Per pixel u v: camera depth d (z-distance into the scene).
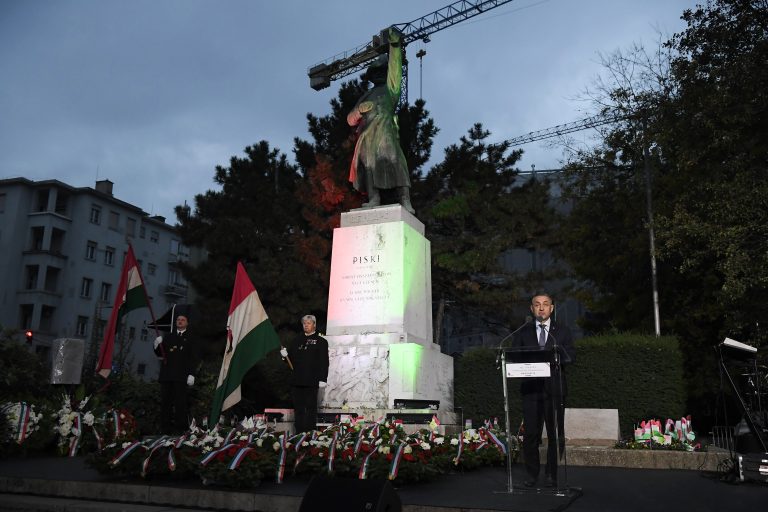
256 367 15.54
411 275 10.96
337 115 22.66
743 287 14.99
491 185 23.75
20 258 43.31
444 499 5.14
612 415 9.28
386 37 13.02
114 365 17.66
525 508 4.72
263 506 5.38
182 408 9.51
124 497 5.97
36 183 44.06
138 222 50.19
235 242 19.72
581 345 12.08
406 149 22.44
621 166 23.08
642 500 5.22
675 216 16.80
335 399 10.01
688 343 20.77
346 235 11.04
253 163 22.19
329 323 10.73
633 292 22.44
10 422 8.73
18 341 11.38
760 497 5.40
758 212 15.24
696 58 16.69
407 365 9.82
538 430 5.98
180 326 9.73
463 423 10.94
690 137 17.20
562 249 24.03
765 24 16.03
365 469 5.95
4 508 5.85
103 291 46.38
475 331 27.14
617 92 20.64
